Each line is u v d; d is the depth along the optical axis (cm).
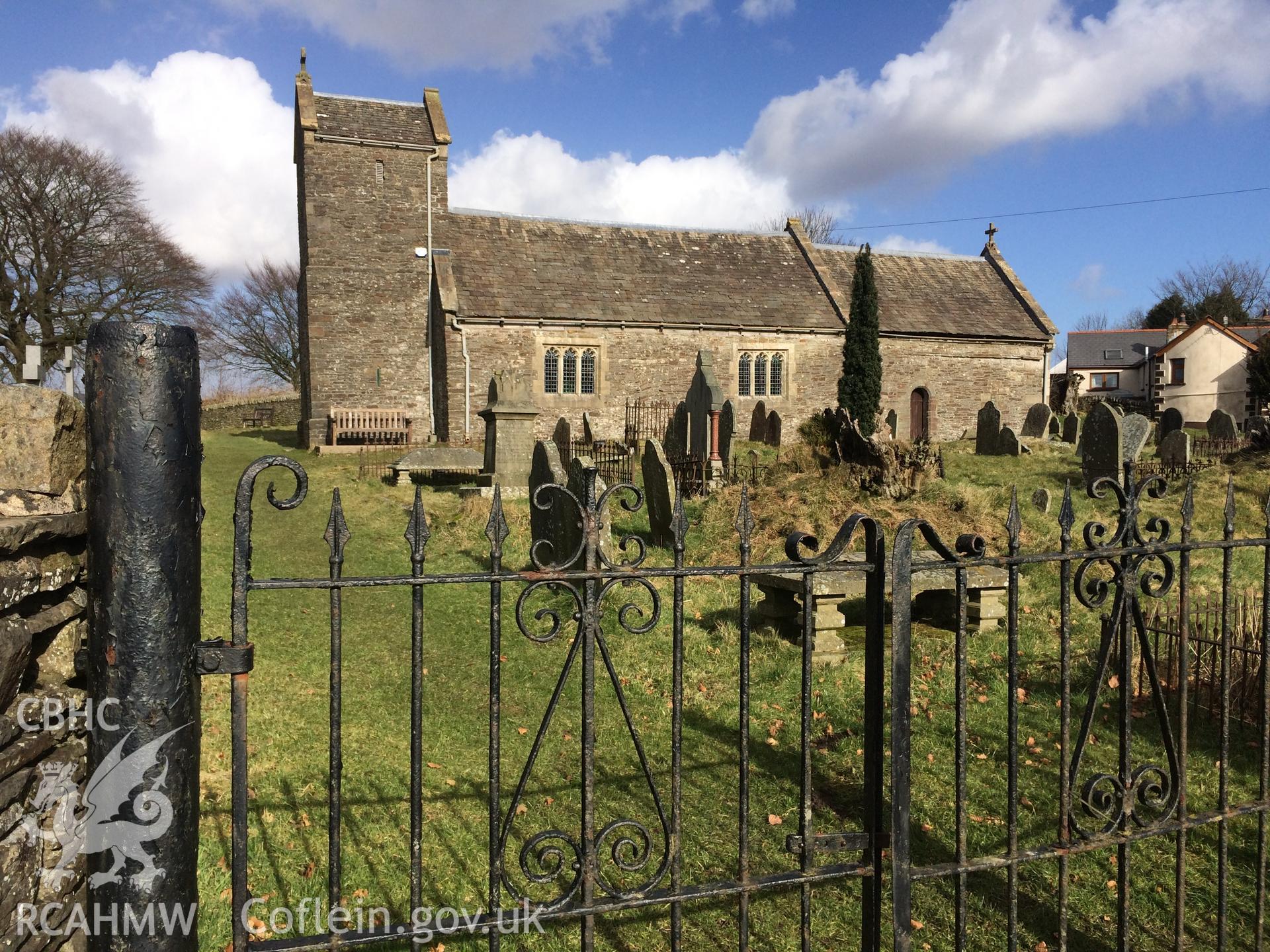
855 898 345
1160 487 284
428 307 2541
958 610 253
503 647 690
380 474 1695
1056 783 433
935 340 2912
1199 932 322
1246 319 5569
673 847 235
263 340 4397
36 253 2631
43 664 203
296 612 775
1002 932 322
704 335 2641
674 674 236
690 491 1364
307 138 2425
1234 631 577
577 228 2809
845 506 1044
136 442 183
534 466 1014
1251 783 426
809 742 245
